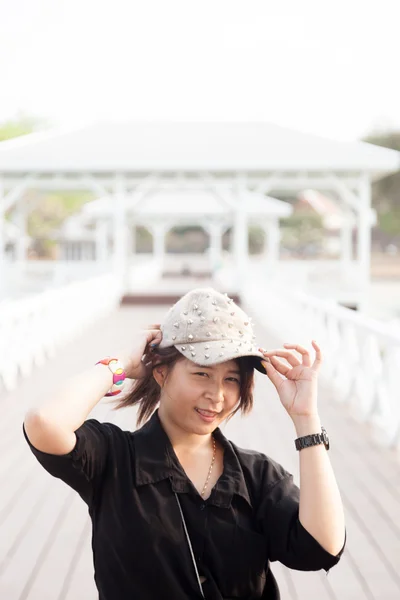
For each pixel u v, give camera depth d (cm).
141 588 162
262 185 1970
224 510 167
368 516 447
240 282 2066
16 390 876
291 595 338
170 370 168
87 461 162
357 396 744
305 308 1161
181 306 168
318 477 162
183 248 7719
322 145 1978
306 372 170
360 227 1980
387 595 338
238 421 711
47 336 1150
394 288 3275
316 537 160
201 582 165
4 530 420
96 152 1977
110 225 3356
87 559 377
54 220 6119
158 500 164
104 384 168
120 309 1950
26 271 2366
